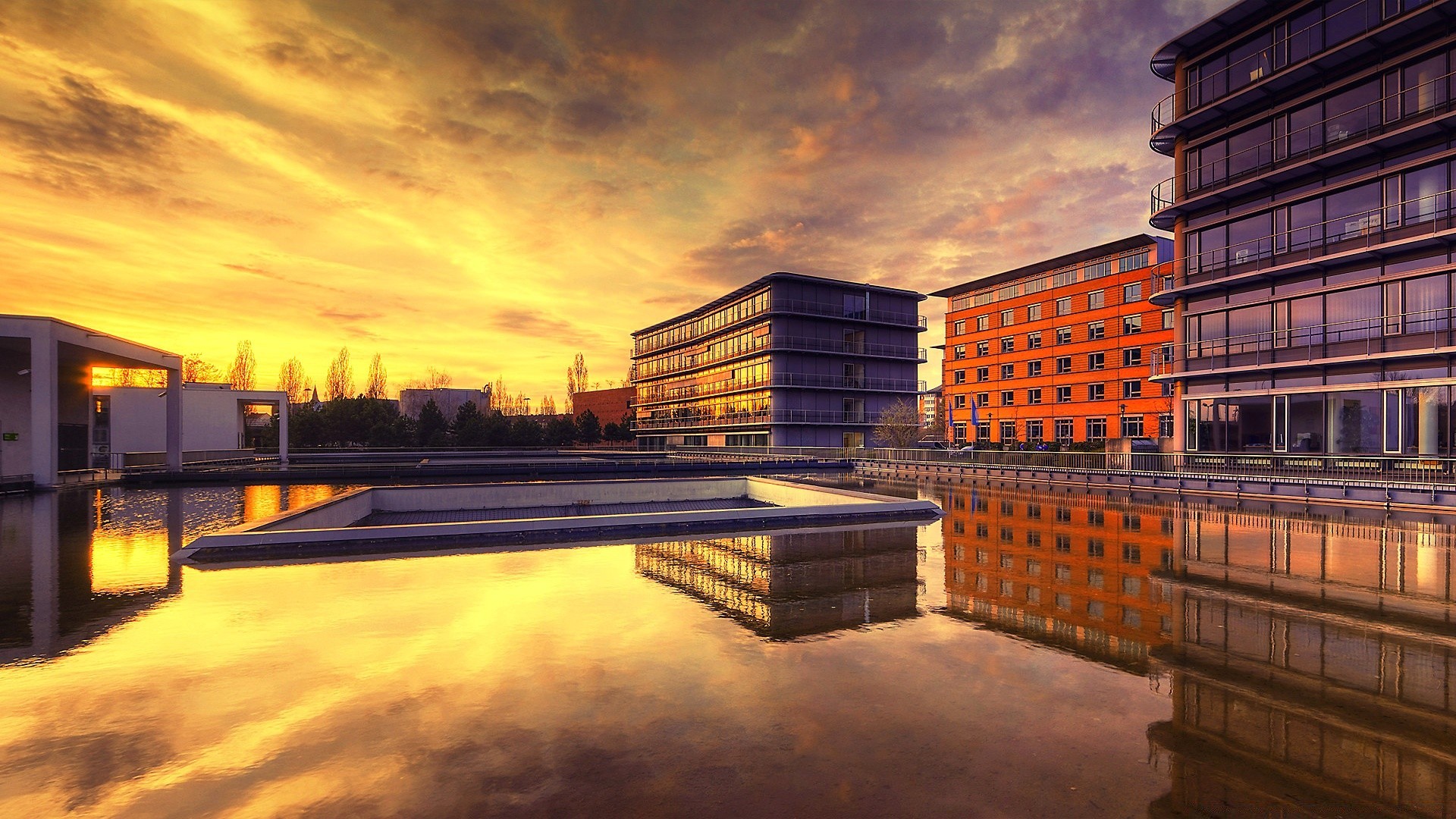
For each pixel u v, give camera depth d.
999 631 7.28
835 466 45.25
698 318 72.94
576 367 109.31
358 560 11.62
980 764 4.25
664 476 39.97
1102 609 8.27
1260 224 26.92
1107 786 3.99
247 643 6.70
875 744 4.52
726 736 4.61
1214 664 6.24
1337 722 4.96
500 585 9.46
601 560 11.55
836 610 8.17
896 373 62.38
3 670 5.92
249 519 18.39
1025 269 53.00
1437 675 5.96
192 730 4.70
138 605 8.27
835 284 58.84
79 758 4.28
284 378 94.38
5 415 28.67
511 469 39.56
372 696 5.31
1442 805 3.79
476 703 5.17
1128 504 20.98
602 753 4.33
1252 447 27.17
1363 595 9.05
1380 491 20.03
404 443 67.50
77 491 27.38
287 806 3.71
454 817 3.57
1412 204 22.50
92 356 31.47
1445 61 21.56
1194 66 28.72
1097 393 47.59
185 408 48.59
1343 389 24.20
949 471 37.12
